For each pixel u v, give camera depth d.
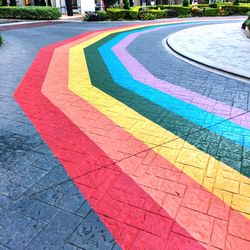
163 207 3.49
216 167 4.26
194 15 32.22
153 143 4.90
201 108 6.32
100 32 17.89
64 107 6.31
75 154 4.56
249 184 3.90
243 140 5.00
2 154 4.55
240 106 6.42
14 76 8.45
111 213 3.41
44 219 3.34
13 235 3.13
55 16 26.41
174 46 12.95
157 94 7.16
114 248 2.97
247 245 3.00
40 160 4.41
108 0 30.66
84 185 3.87
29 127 5.41
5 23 22.22
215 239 3.06
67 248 2.98
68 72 8.97
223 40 14.66
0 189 3.79
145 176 4.05
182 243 3.02
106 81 8.13
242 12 34.06
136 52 12.06
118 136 5.12
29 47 12.80
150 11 28.55
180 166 4.28
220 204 3.54
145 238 3.08
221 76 8.60
